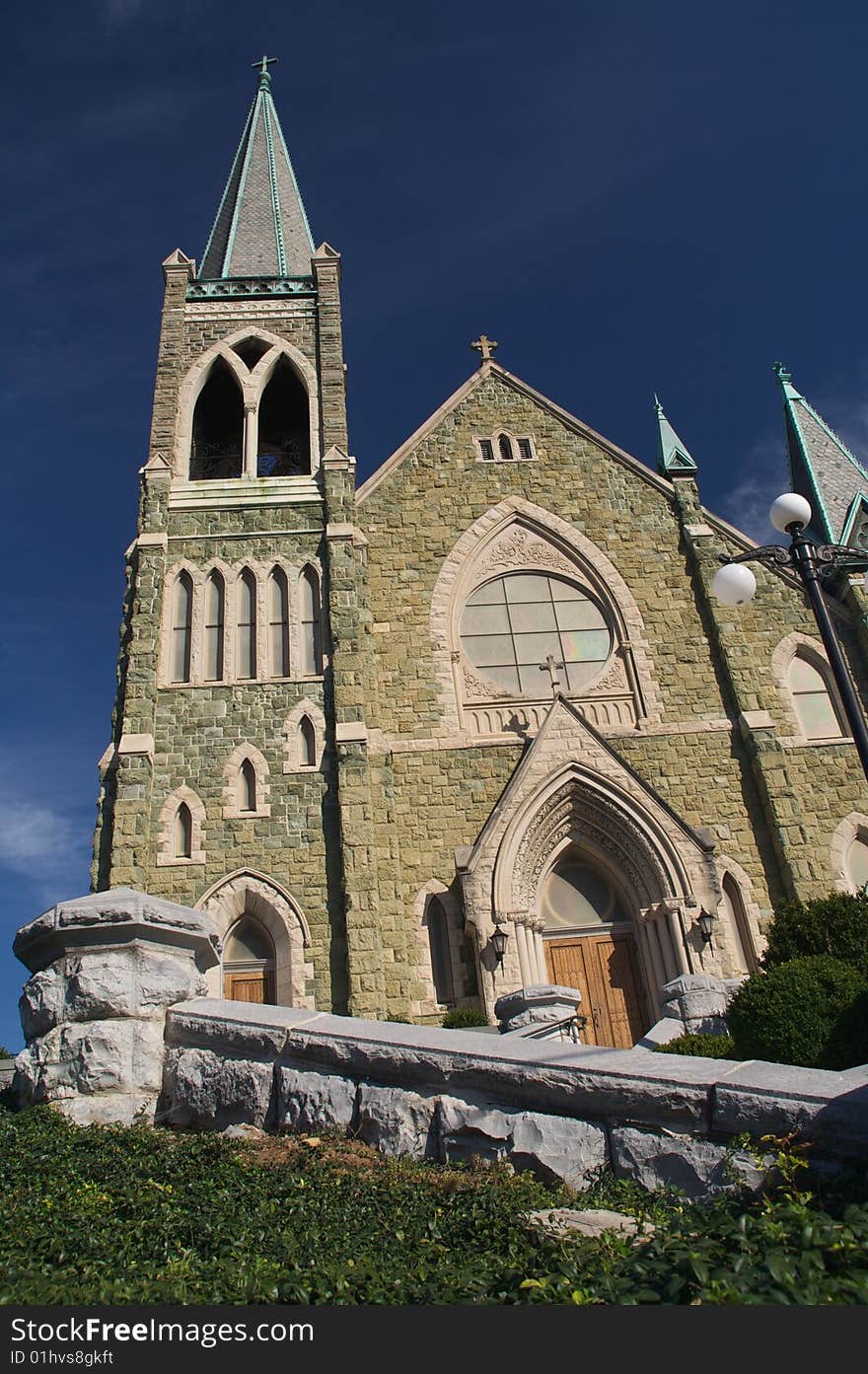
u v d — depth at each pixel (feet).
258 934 76.95
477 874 75.61
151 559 88.69
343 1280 20.52
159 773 80.23
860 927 56.90
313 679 84.69
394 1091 31.73
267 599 88.69
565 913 79.97
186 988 38.47
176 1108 35.86
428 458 98.32
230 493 93.86
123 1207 26.61
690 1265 18.17
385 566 92.27
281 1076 34.14
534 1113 29.45
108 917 37.60
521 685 88.89
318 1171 29.04
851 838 81.61
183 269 108.06
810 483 102.01
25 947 38.78
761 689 88.33
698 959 74.08
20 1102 36.58
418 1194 27.30
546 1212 25.89
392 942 75.15
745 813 82.07
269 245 118.83
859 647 90.33
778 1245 18.81
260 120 141.28
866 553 46.21
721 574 46.47
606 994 77.25
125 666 85.25
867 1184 23.62
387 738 84.23
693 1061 28.66
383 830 78.95
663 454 100.48
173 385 100.73
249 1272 21.18
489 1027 66.80
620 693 88.02
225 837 77.77
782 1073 26.84
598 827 79.97
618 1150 27.84
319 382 102.12
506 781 82.48
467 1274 20.76
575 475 98.53
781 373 113.60
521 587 93.50
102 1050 35.60
